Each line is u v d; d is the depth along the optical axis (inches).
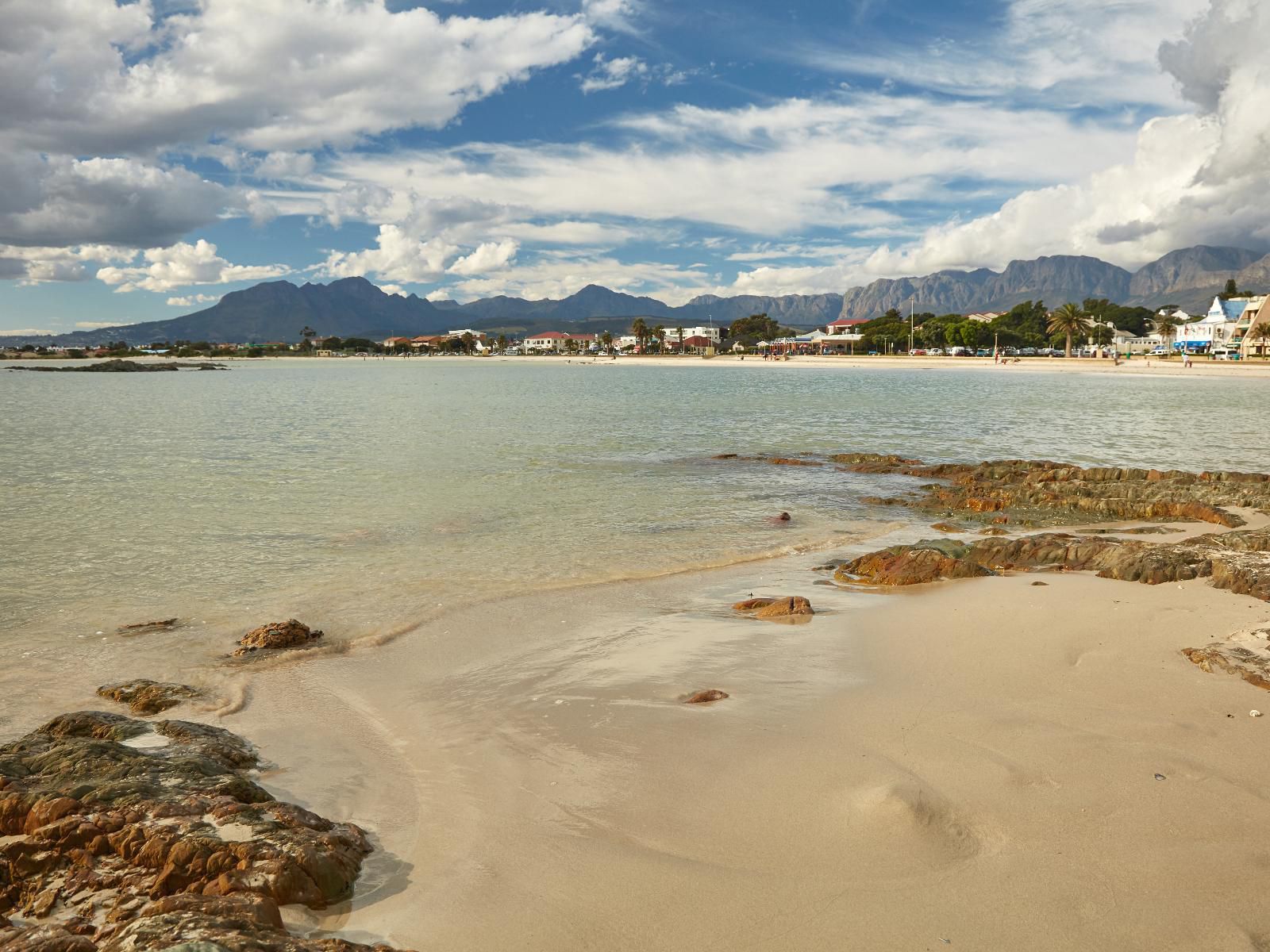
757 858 227.1
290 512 840.9
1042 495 882.1
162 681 394.6
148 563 636.1
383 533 745.6
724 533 753.6
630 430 1737.2
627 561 644.1
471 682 386.0
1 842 229.3
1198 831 232.2
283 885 210.5
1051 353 7106.3
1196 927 192.1
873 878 215.3
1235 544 609.0
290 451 1363.2
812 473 1135.0
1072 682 353.4
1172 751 282.8
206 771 275.9
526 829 249.6
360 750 315.0
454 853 238.2
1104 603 477.4
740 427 1800.0
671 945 192.1
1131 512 813.9
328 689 382.0
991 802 250.8
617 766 289.6
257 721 346.6
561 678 387.9
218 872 214.8
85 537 727.7
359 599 536.7
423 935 200.5
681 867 224.2
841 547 695.7
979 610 471.8
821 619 472.7
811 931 194.9
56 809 238.8
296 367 7780.5
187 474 1103.6
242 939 180.1
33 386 4101.9
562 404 2593.5
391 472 1125.7
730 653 414.9
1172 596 491.5
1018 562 597.9
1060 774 268.5
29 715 357.1
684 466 1193.4
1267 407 2218.3
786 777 273.7
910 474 1111.0
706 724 322.7
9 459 1272.1
